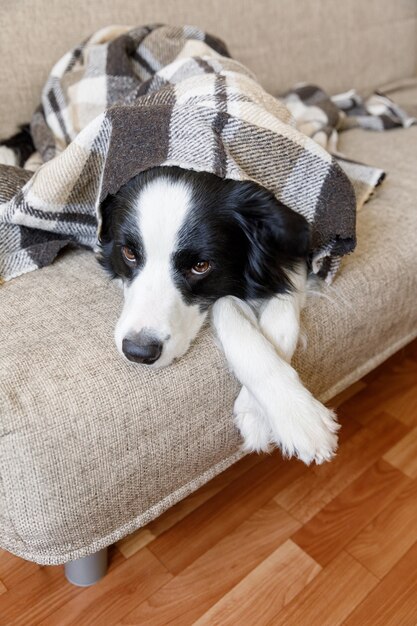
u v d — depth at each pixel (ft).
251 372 3.33
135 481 3.23
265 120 3.56
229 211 3.51
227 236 3.54
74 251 4.31
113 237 3.77
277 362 3.37
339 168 3.70
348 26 7.88
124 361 3.19
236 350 3.38
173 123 3.42
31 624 3.71
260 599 3.87
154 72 5.33
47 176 3.82
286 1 7.06
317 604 3.84
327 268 3.92
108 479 3.08
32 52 5.53
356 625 3.73
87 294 3.76
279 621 3.76
